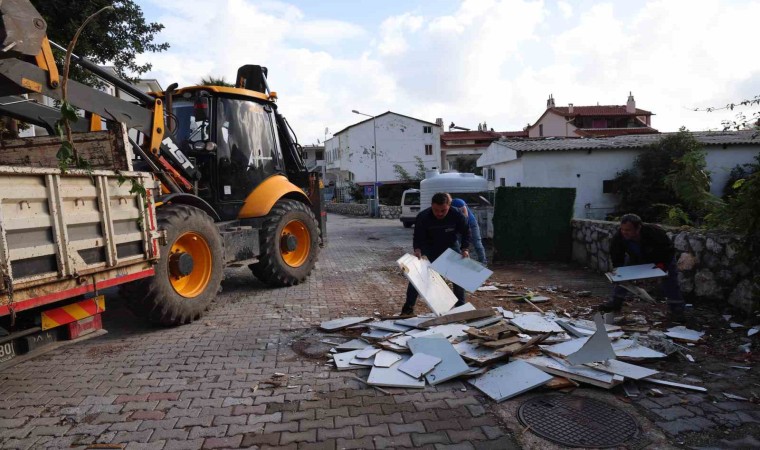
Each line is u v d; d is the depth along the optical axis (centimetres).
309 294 777
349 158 5312
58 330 399
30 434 342
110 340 550
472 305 611
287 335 558
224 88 776
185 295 606
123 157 464
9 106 548
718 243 583
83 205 407
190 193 723
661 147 2100
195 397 396
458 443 320
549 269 945
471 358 441
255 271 823
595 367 412
